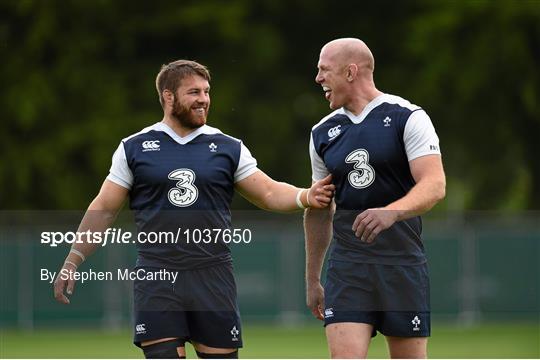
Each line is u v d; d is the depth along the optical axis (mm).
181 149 25500
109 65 99938
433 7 96750
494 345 55156
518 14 89875
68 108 97250
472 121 95938
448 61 93562
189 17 99500
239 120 100875
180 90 25359
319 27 104625
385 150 25484
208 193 25438
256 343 56719
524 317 65938
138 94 99375
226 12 100125
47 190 95625
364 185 25703
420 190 24719
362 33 104125
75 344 55750
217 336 25656
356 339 25641
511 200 99938
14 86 96000
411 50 95438
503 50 91062
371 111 25750
